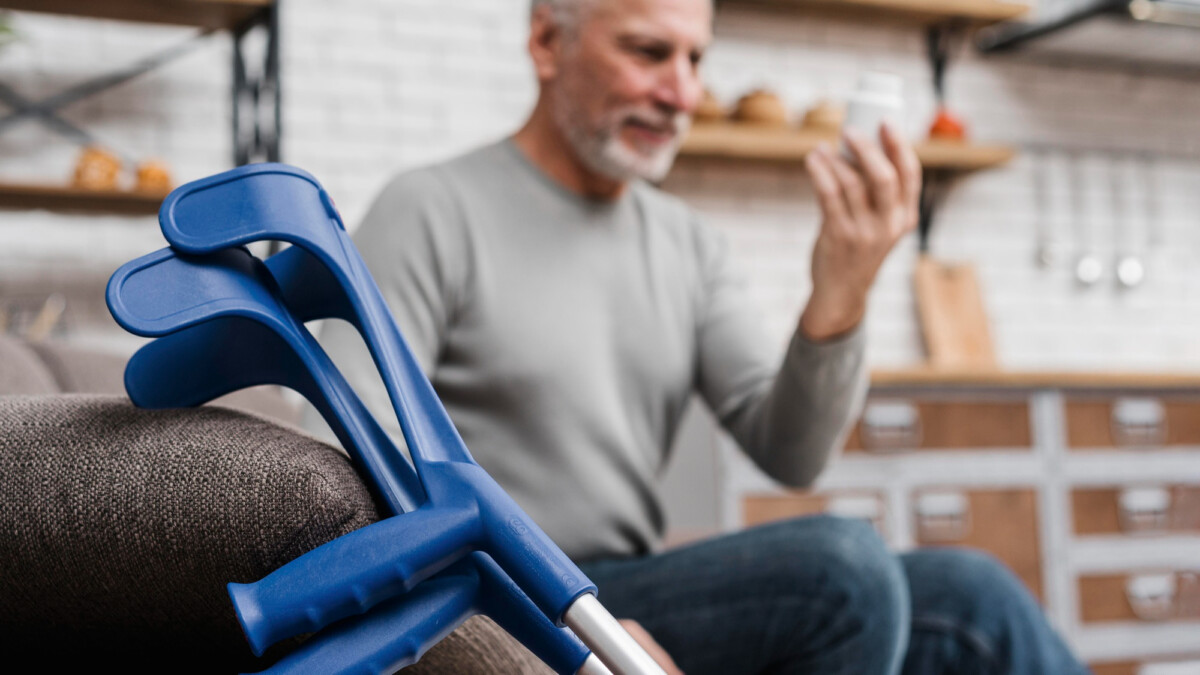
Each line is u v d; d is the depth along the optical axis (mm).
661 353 1288
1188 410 3197
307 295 523
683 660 990
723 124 3537
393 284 1172
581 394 1206
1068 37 3953
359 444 486
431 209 1215
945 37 4070
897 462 2932
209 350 527
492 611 451
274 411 1297
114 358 1185
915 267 4023
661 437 1309
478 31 3615
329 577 413
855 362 1164
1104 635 3037
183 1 2934
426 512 433
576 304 1235
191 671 541
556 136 1294
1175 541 3125
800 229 3916
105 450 495
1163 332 4301
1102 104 4324
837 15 3891
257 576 462
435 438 475
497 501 435
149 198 2896
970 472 2979
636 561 1082
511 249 1230
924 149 3787
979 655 1081
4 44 2857
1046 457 3041
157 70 3223
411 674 503
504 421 1192
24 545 480
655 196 1410
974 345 3947
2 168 3059
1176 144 4406
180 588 477
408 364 494
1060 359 4172
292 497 464
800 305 3891
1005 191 4184
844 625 948
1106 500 3090
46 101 3100
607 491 1199
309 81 3439
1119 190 4312
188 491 471
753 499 2801
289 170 493
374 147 3494
